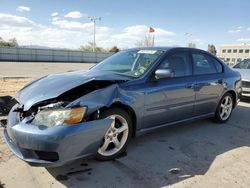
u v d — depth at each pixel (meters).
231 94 5.23
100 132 2.92
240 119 5.55
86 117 2.83
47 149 2.63
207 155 3.62
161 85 3.72
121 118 3.31
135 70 3.83
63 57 48.34
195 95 4.29
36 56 45.16
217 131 4.67
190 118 4.38
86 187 2.71
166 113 3.87
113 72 3.90
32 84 3.51
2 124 3.39
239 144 4.08
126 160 3.36
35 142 2.63
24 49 43.66
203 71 4.59
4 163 3.15
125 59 4.26
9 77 12.19
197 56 4.55
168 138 4.21
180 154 3.61
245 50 70.25
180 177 2.98
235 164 3.36
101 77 3.36
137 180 2.88
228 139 4.29
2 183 2.72
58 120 2.68
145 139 4.13
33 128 2.67
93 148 2.90
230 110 5.28
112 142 3.31
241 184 2.87
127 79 3.48
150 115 3.65
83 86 3.07
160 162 3.34
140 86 3.48
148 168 3.17
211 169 3.20
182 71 4.18
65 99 2.98
